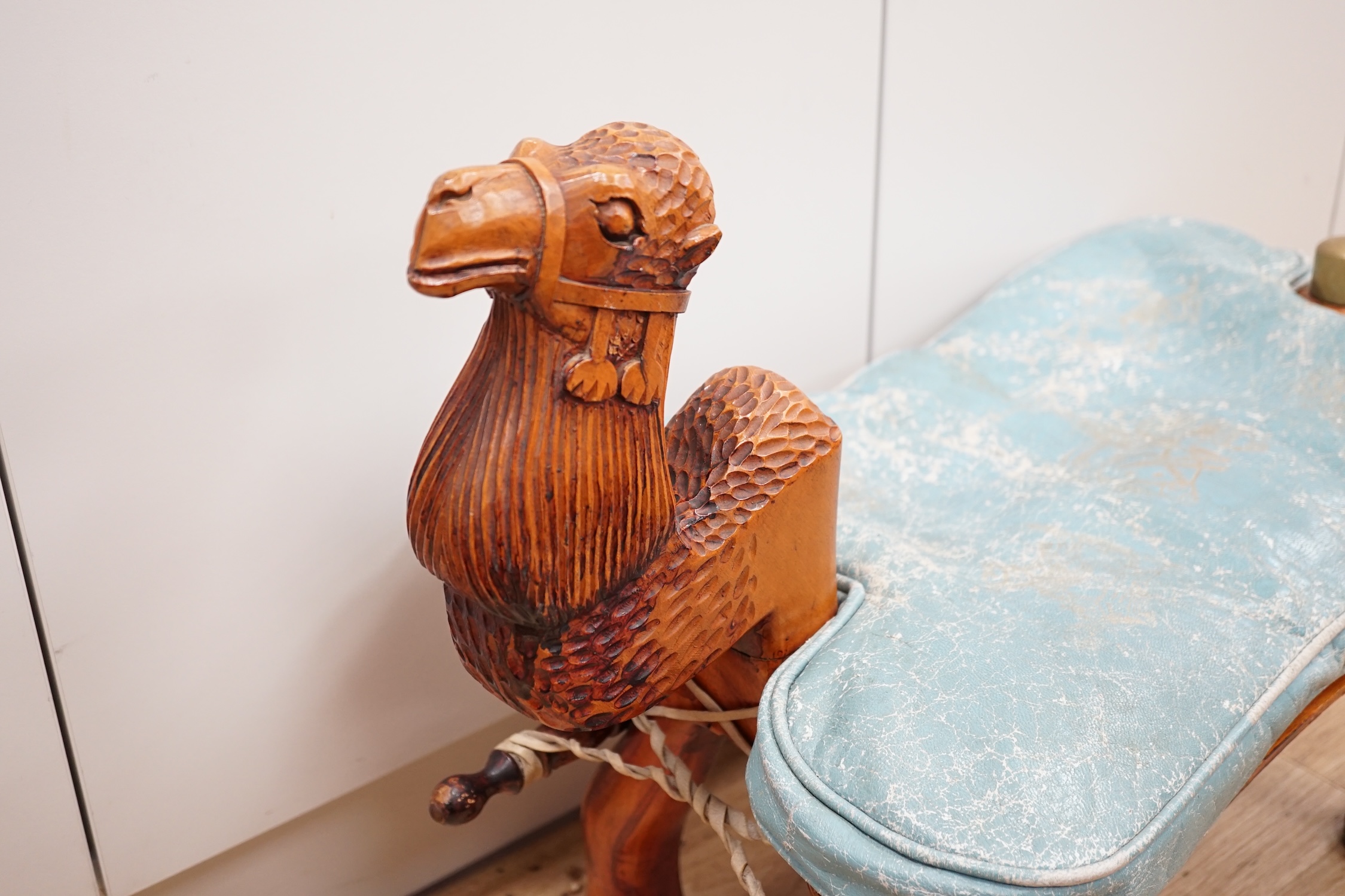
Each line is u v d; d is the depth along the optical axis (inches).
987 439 31.4
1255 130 47.4
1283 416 30.7
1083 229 42.8
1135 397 33.3
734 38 29.8
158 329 23.2
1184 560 25.2
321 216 24.5
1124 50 40.4
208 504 25.2
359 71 23.9
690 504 21.0
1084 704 20.4
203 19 21.8
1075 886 17.6
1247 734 21.0
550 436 17.3
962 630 22.4
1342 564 25.1
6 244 21.0
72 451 23.0
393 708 30.2
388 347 26.5
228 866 30.4
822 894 19.7
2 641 23.5
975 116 37.0
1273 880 32.5
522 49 26.1
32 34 20.2
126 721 25.8
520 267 16.0
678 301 18.2
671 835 27.5
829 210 34.3
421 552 18.6
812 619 23.1
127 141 21.7
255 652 27.2
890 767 19.1
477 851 36.3
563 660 19.3
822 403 32.1
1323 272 35.7
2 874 25.4
